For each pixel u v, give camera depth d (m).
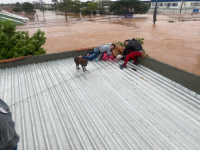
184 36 20.47
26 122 3.21
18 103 3.79
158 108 3.61
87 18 43.41
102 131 2.97
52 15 51.69
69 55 6.70
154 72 5.25
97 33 23.55
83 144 2.68
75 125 3.11
